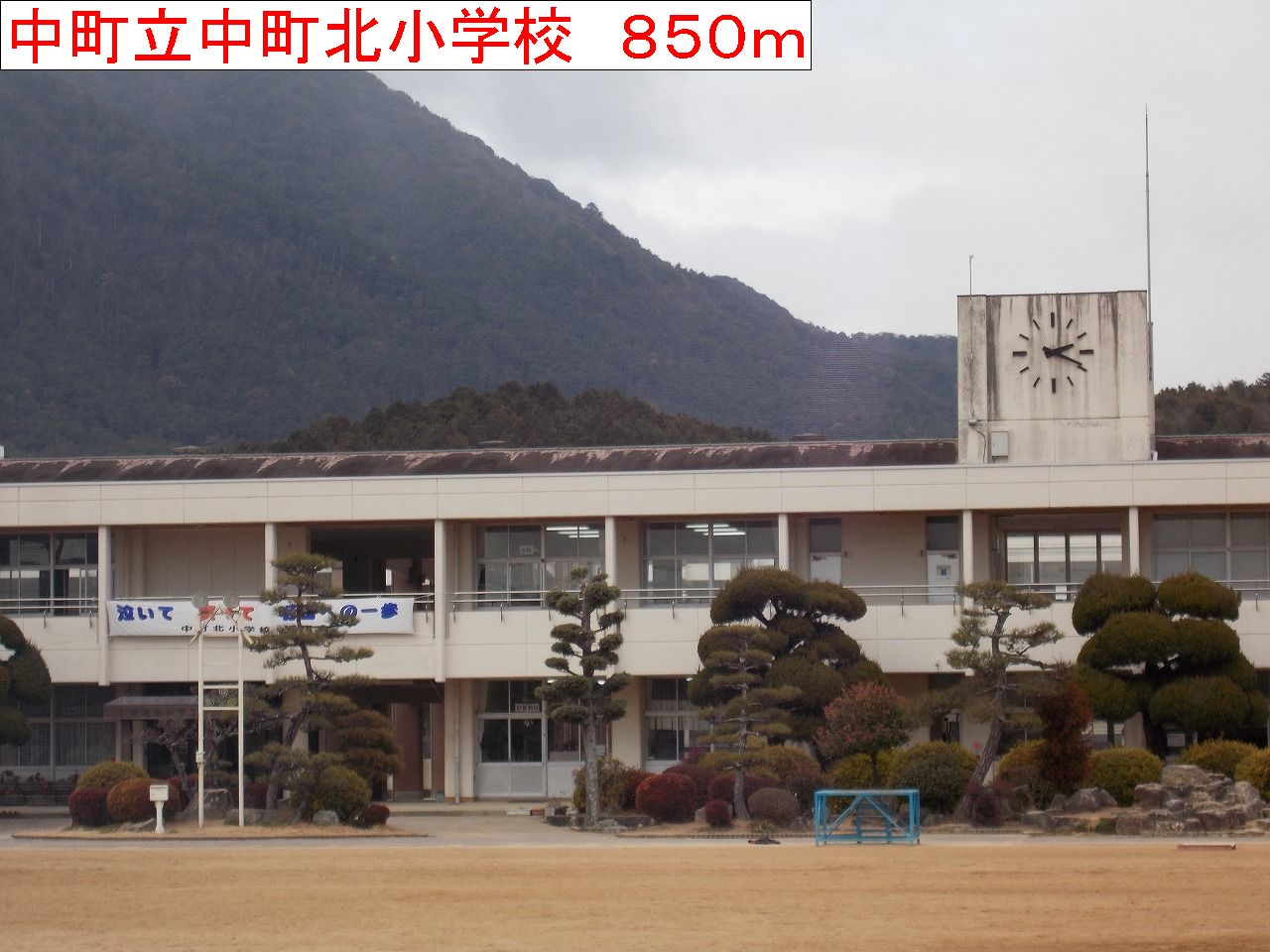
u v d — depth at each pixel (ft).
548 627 176.55
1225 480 170.71
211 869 100.12
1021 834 123.65
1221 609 152.87
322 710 143.33
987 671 132.98
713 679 140.77
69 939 72.54
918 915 76.84
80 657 180.24
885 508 174.70
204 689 150.41
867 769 140.26
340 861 105.29
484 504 178.60
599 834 131.85
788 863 101.24
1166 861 99.71
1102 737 170.91
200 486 180.86
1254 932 71.26
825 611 159.63
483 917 77.71
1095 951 67.05
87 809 137.90
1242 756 139.03
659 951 68.03
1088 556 180.75
